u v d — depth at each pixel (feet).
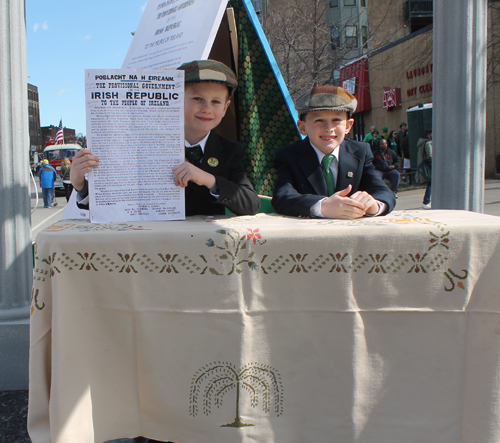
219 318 4.14
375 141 36.37
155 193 4.66
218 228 4.12
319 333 4.21
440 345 4.25
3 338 7.91
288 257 4.11
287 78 37.27
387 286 4.17
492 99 41.14
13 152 7.92
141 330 4.15
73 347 4.06
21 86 7.94
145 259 4.08
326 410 4.29
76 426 4.07
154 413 4.31
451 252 4.16
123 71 4.46
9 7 7.66
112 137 4.52
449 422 4.33
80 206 5.33
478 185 7.63
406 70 52.65
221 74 5.45
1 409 7.29
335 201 4.83
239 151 5.98
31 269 8.28
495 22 40.27
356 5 58.08
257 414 4.26
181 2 7.48
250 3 7.33
